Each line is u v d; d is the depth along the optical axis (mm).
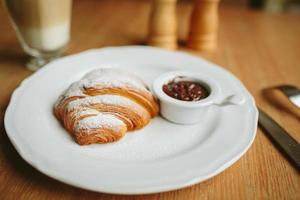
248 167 279
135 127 300
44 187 250
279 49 484
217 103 313
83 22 529
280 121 334
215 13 448
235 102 308
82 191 250
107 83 307
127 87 309
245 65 435
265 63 443
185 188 256
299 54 472
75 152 263
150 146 286
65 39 417
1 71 388
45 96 329
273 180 268
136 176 241
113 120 286
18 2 355
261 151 296
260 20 580
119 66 391
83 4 598
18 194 244
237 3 677
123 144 285
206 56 452
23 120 287
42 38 387
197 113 308
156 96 316
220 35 515
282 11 629
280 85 385
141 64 396
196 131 307
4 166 265
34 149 257
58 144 268
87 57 395
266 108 352
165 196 250
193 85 330
